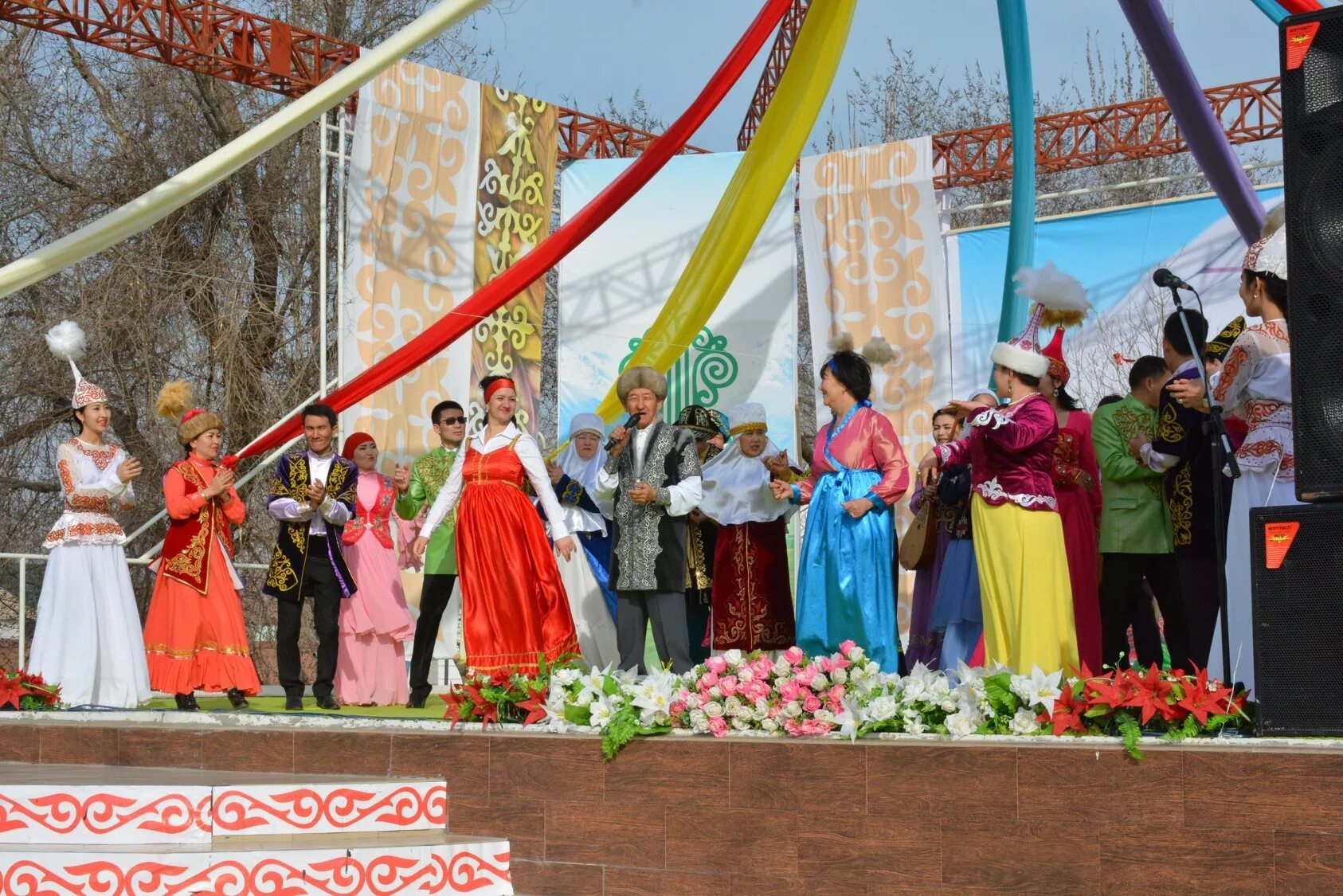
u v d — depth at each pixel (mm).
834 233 12789
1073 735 4676
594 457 9219
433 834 5418
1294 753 4090
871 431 6570
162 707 7742
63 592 7598
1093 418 7027
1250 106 11719
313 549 7750
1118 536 6895
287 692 7645
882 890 4684
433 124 11461
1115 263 12266
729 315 12430
